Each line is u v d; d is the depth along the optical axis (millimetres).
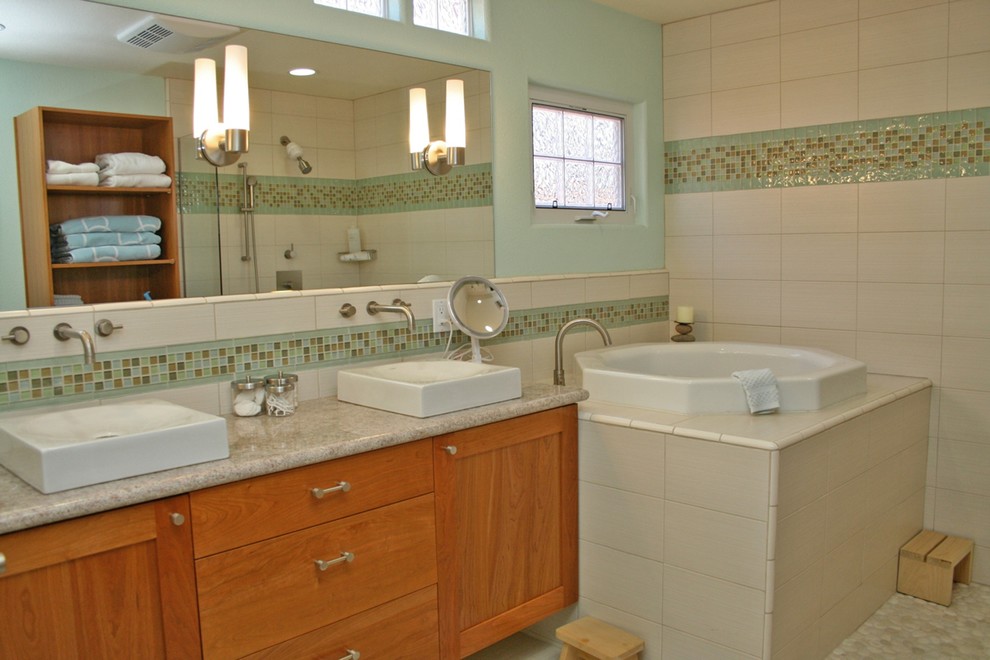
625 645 2480
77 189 2109
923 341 3309
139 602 1686
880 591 2986
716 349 3582
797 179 3594
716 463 2332
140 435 1713
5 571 1500
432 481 2215
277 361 2506
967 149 3146
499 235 3225
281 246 2539
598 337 3650
